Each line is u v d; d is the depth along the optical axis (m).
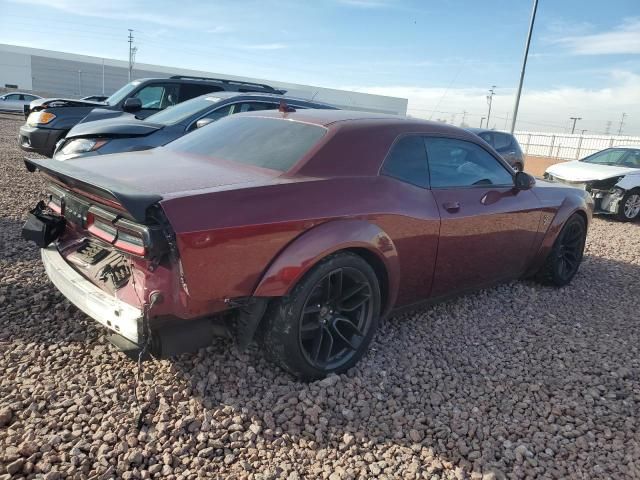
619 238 8.23
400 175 3.37
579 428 2.79
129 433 2.41
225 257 2.46
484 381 3.21
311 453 2.43
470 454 2.51
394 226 3.16
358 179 3.10
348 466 2.37
